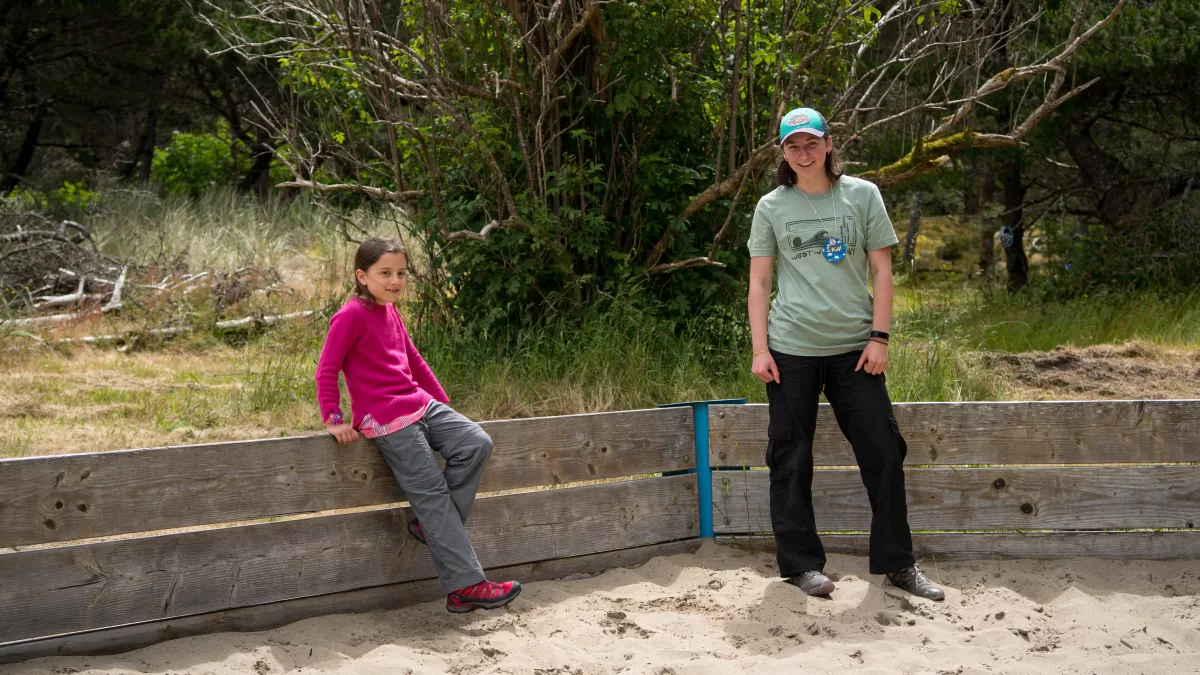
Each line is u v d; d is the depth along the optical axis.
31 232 11.66
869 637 3.86
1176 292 11.87
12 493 3.48
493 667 3.59
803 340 4.19
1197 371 8.45
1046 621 4.02
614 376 7.38
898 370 7.42
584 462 4.66
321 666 3.58
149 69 18.56
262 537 3.93
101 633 3.64
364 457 4.16
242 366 8.94
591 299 8.16
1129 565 4.62
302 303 11.27
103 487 3.64
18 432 6.46
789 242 4.22
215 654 3.63
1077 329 10.32
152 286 11.09
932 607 4.12
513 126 8.18
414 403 4.07
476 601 4.03
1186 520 4.68
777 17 8.33
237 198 17.19
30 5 17.05
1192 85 12.41
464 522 4.17
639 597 4.30
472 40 7.69
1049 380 8.17
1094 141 14.22
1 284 10.53
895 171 7.90
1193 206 13.37
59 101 18.70
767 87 8.38
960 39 9.30
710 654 3.70
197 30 17.70
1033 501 4.71
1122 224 13.30
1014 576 4.50
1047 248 13.89
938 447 4.72
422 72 8.05
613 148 8.00
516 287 7.75
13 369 8.53
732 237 8.34
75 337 9.80
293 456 4.00
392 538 4.22
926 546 4.74
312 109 10.47
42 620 3.52
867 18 8.02
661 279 8.32
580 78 8.13
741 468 4.89
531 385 7.30
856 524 4.78
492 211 8.09
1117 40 11.84
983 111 12.45
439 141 7.72
